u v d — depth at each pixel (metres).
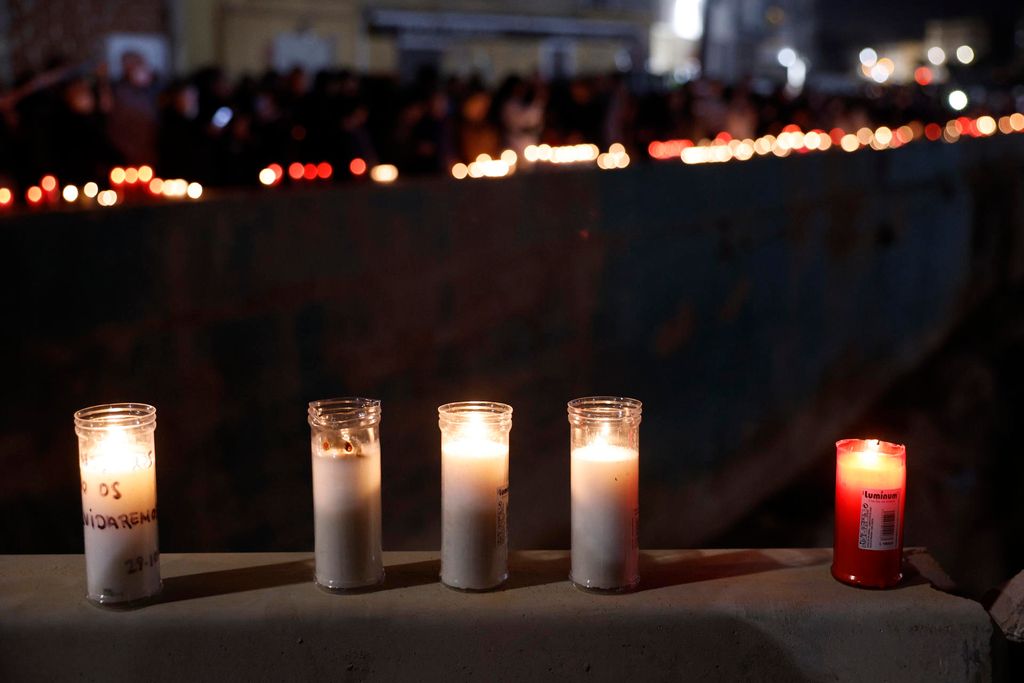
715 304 6.42
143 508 1.86
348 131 6.78
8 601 1.88
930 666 1.85
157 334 3.26
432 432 4.42
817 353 7.78
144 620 1.83
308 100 6.73
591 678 1.86
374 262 4.04
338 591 1.90
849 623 1.85
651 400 5.81
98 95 6.27
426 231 4.28
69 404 3.03
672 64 24.94
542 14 20.08
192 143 6.38
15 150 5.52
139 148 6.79
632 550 1.91
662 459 5.90
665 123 9.60
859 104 14.32
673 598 1.89
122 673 1.84
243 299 3.54
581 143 8.88
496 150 8.13
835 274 8.04
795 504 6.82
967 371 9.61
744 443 6.73
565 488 5.26
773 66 31.36
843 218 8.10
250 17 17.11
